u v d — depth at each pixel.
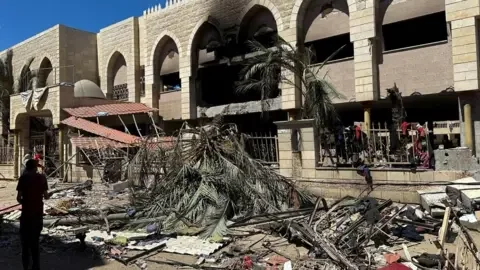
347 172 12.66
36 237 7.48
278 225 9.77
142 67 29.34
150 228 10.04
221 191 11.22
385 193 12.04
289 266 7.09
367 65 18.55
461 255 6.96
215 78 27.34
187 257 8.25
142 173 13.90
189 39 26.11
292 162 13.62
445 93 17.20
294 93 20.91
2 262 8.40
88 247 9.07
